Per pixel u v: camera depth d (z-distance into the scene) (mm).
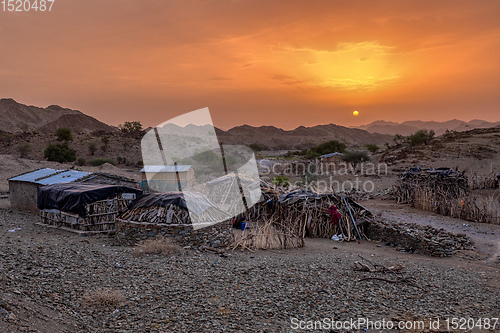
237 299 8328
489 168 45406
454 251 14328
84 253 10938
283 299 8570
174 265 10422
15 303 6324
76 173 20375
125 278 9055
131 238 12641
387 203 27578
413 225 17500
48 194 15695
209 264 10789
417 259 13336
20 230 14680
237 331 6785
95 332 6254
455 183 26484
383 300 9086
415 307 8773
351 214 17188
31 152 79000
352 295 9273
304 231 15961
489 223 19422
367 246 15352
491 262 13250
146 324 6758
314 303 8539
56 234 14148
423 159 52344
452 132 75688
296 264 11602
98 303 7367
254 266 10969
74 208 14305
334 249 14469
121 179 20125
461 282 10891
